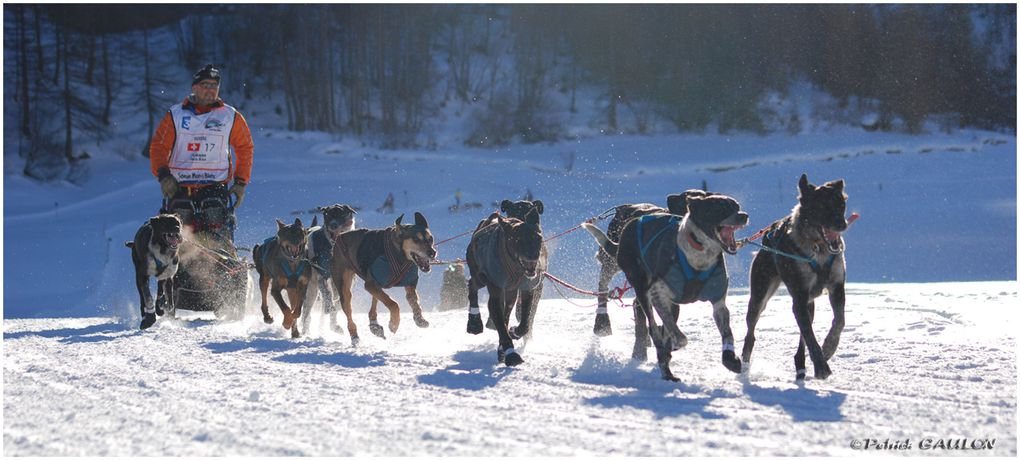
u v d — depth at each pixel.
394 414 5.04
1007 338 7.68
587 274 22.45
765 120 71.06
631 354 7.57
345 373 6.61
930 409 4.98
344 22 82.06
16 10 76.06
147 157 62.91
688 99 73.12
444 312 13.12
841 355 7.22
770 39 78.44
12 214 47.00
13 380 6.46
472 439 4.41
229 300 11.56
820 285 6.23
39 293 26.16
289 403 5.39
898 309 10.62
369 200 44.91
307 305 9.88
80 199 53.28
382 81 74.50
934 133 69.50
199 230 11.10
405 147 65.75
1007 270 28.61
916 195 44.91
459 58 82.88
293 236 9.43
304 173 53.31
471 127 70.62
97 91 71.75
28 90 67.94
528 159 61.88
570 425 4.71
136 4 82.81
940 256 31.22
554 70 81.69
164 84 76.00
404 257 8.81
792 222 6.22
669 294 6.37
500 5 90.75
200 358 7.59
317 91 74.88
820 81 77.62
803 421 4.75
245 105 75.88
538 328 9.85
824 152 61.03
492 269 7.29
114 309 14.57
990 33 80.88
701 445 4.26
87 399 5.65
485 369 6.77
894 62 76.31
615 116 73.25
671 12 79.75
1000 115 74.31
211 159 11.14
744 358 6.75
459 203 42.19
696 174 55.31
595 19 82.12
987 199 43.06
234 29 81.94
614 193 48.78
